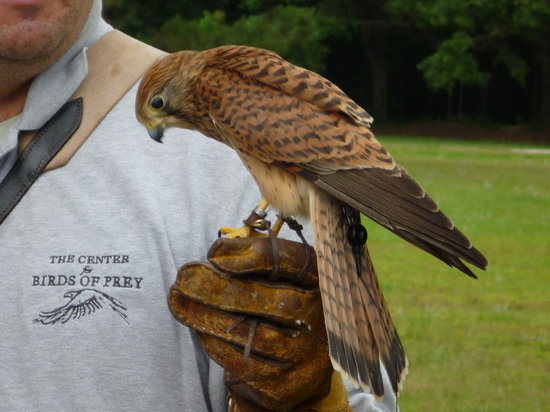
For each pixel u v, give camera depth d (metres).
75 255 2.30
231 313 2.12
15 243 2.35
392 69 40.03
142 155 2.40
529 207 13.79
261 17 32.03
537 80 37.59
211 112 2.38
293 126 2.28
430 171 19.70
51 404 2.25
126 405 2.26
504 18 33.53
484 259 2.01
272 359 2.13
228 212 2.39
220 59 2.46
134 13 32.84
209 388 2.34
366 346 2.00
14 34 2.29
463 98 39.97
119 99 2.47
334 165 2.22
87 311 2.26
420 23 35.31
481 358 6.33
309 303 2.12
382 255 9.80
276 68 2.40
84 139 2.41
